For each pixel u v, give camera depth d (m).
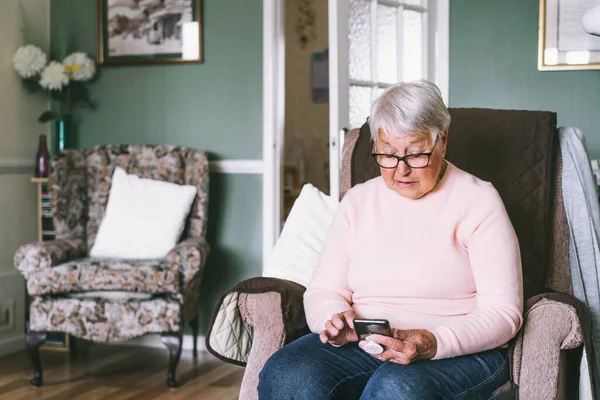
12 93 4.08
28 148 4.21
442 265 1.79
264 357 1.94
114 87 4.29
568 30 3.69
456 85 3.89
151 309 3.38
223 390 3.36
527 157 2.19
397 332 1.65
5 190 4.03
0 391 3.31
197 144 4.16
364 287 1.86
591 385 1.74
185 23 4.14
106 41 4.27
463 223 1.80
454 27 3.88
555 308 1.73
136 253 3.67
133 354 3.99
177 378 3.55
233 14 4.07
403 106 1.76
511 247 1.76
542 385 1.71
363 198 1.93
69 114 4.25
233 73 4.08
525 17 3.77
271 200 4.03
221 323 1.98
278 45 4.07
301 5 6.79
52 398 3.22
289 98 6.82
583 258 2.14
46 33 4.36
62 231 3.79
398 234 1.84
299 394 1.66
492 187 1.84
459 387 1.63
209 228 4.14
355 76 3.59
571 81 3.72
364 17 3.64
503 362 1.76
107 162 3.93
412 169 1.79
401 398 1.56
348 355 1.75
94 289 3.39
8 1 4.04
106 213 3.80
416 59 4.00
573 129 2.24
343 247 1.92
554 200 2.19
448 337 1.67
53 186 3.78
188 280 3.42
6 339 4.00
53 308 3.41
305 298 1.93
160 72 4.21
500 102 3.83
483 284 1.75
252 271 4.09
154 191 3.78
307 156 6.81
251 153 4.07
